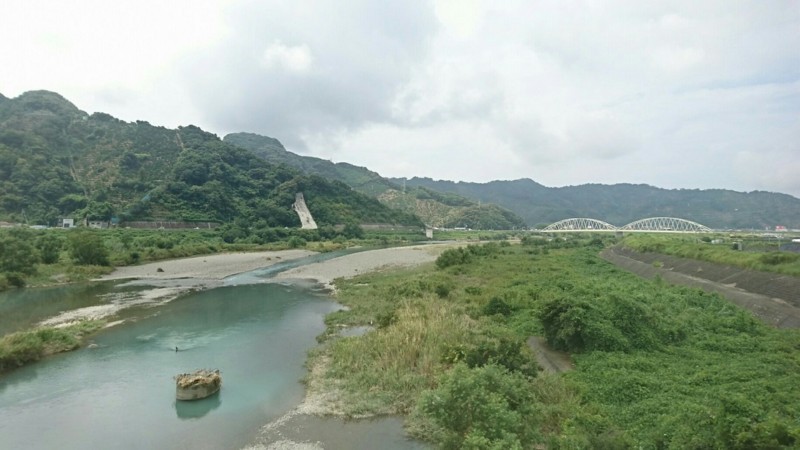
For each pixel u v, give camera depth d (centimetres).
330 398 1697
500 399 1204
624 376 1529
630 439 1080
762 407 1169
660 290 3017
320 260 6931
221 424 1509
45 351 2245
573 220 19375
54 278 4653
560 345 2022
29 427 1492
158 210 9394
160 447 1362
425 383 1741
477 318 2711
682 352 1848
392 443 1380
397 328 2267
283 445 1370
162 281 4797
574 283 3456
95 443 1386
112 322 2939
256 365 2100
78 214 8744
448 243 12206
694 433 1014
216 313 3216
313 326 2838
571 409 1353
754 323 2194
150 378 1941
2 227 6962
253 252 7962
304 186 13250
